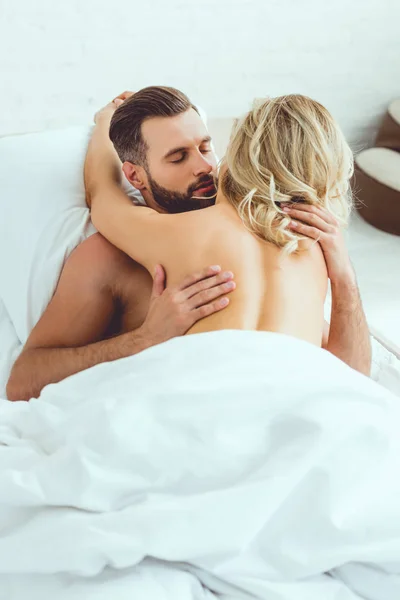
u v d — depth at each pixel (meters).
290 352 1.17
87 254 1.51
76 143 1.86
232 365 1.14
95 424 1.07
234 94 3.01
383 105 3.35
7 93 2.65
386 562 1.03
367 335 1.51
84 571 0.97
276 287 1.28
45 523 1.01
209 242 1.31
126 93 1.96
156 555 0.98
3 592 1.01
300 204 1.36
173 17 2.76
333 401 1.10
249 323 1.24
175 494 1.04
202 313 1.28
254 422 1.08
